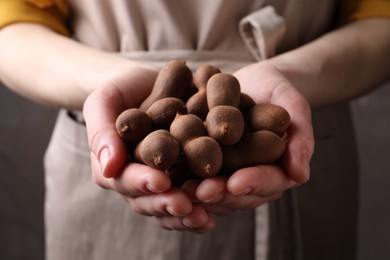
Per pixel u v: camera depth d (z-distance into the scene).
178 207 0.42
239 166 0.46
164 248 0.65
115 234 0.66
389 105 1.12
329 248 0.71
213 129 0.46
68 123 0.69
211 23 0.63
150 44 0.66
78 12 0.69
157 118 0.48
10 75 0.65
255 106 0.49
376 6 0.71
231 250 0.64
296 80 0.58
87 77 0.58
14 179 1.21
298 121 0.49
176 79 0.52
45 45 0.64
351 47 0.65
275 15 0.62
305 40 0.70
